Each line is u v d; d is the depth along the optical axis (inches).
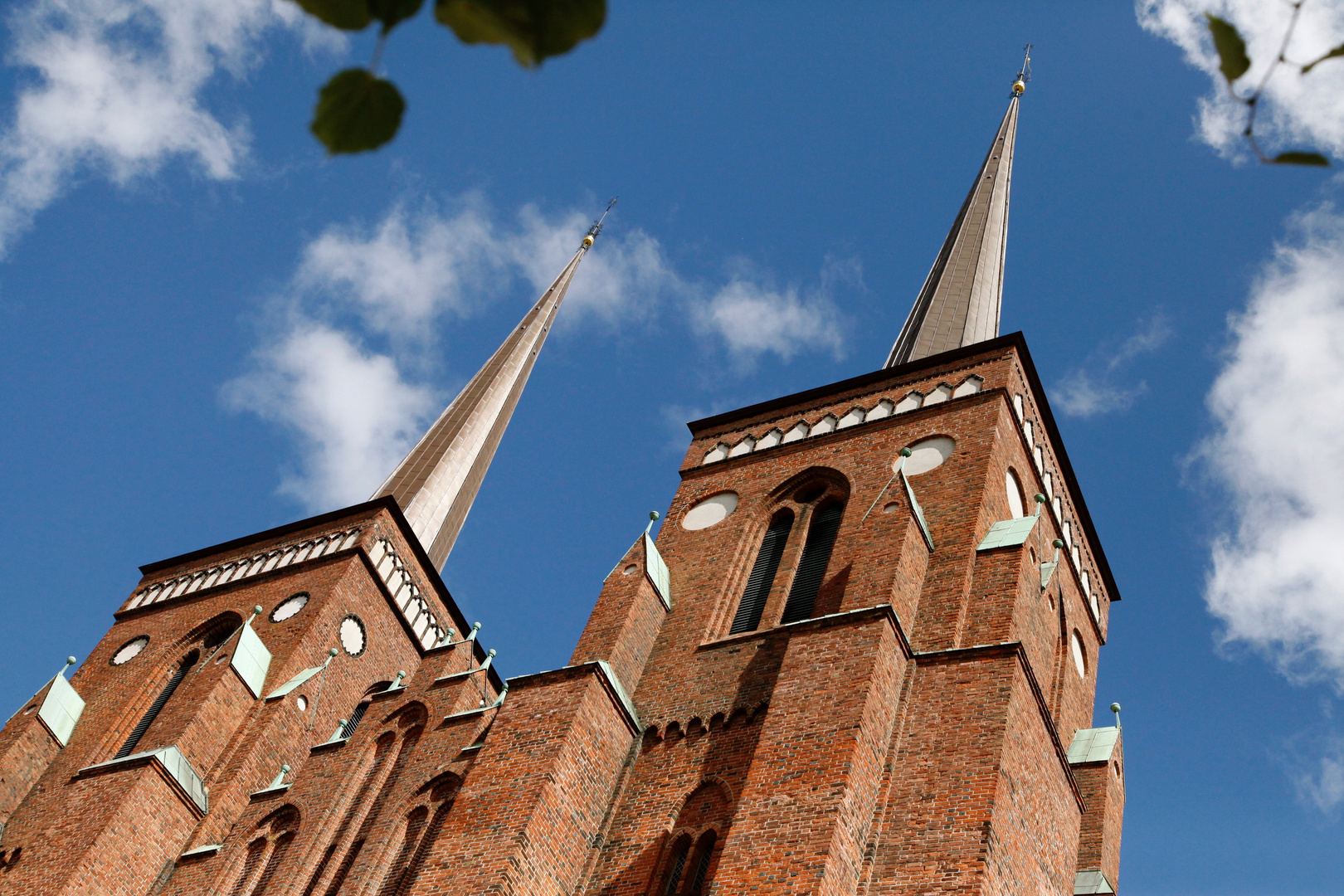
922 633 1082.7
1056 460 1494.8
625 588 1237.1
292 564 1903.3
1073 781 1071.6
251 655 1619.1
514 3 141.1
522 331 2743.6
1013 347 1443.2
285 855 1256.2
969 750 941.2
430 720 1316.4
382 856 1135.0
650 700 1138.0
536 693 1091.3
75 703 1656.0
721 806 986.7
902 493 1171.9
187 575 1990.7
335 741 1373.0
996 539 1180.5
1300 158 161.2
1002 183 2204.7
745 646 1149.1
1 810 1472.7
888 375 1503.4
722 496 1424.7
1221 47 162.7
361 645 1790.1
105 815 1341.0
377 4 143.7
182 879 1322.6
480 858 935.7
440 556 2178.9
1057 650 1338.6
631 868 973.2
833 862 838.5
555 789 987.9
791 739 940.0
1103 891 1099.3
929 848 879.1
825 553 1263.5
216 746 1512.1
